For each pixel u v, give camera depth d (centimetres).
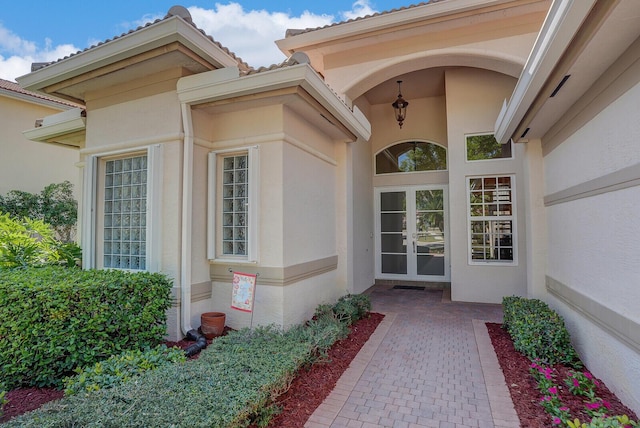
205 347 457
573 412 301
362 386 380
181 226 505
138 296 416
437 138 941
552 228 514
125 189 567
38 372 348
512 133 556
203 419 227
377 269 988
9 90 1148
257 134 521
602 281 350
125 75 532
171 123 515
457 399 351
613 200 325
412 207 965
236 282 473
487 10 610
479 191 792
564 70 329
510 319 511
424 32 666
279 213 504
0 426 213
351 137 707
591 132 366
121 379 304
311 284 595
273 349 367
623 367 311
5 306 346
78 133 705
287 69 444
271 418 307
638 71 278
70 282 378
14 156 1181
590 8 252
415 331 569
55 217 1208
